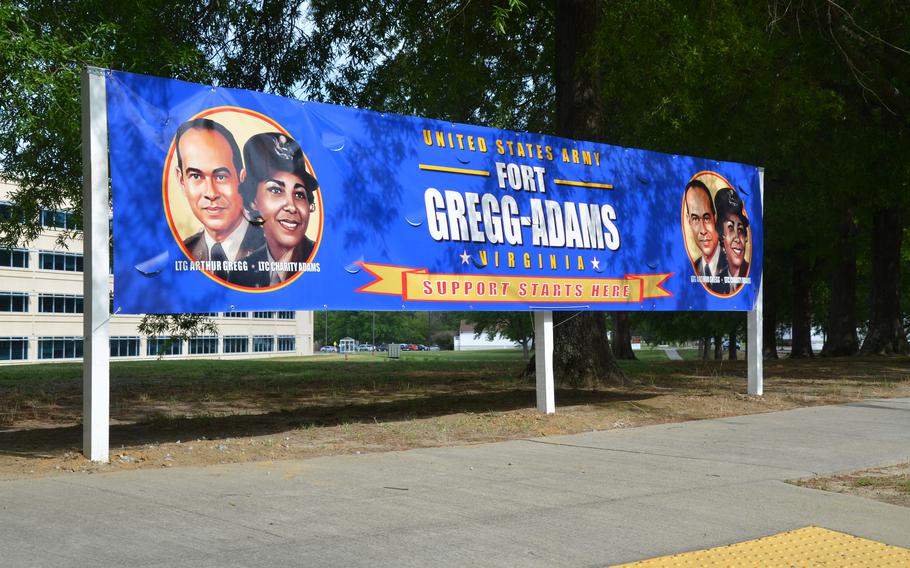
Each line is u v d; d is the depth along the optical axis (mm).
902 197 24906
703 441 10328
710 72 18734
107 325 8664
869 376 20531
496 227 12203
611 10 15453
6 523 5789
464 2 17594
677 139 21547
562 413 12742
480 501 6773
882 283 30391
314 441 10133
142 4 14039
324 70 19188
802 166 26562
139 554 5047
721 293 15117
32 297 70500
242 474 7883
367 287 10797
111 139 8734
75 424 11766
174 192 9125
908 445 10008
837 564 5156
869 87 21531
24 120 11234
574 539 5613
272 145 10008
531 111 23266
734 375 20672
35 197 17766
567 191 13094
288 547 5270
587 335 16625
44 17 12328
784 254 37125
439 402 14328
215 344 87875
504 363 30969
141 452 9023
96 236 8641
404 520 6074
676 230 14508
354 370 25422
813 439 10500
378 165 11031
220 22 17719
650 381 18250
